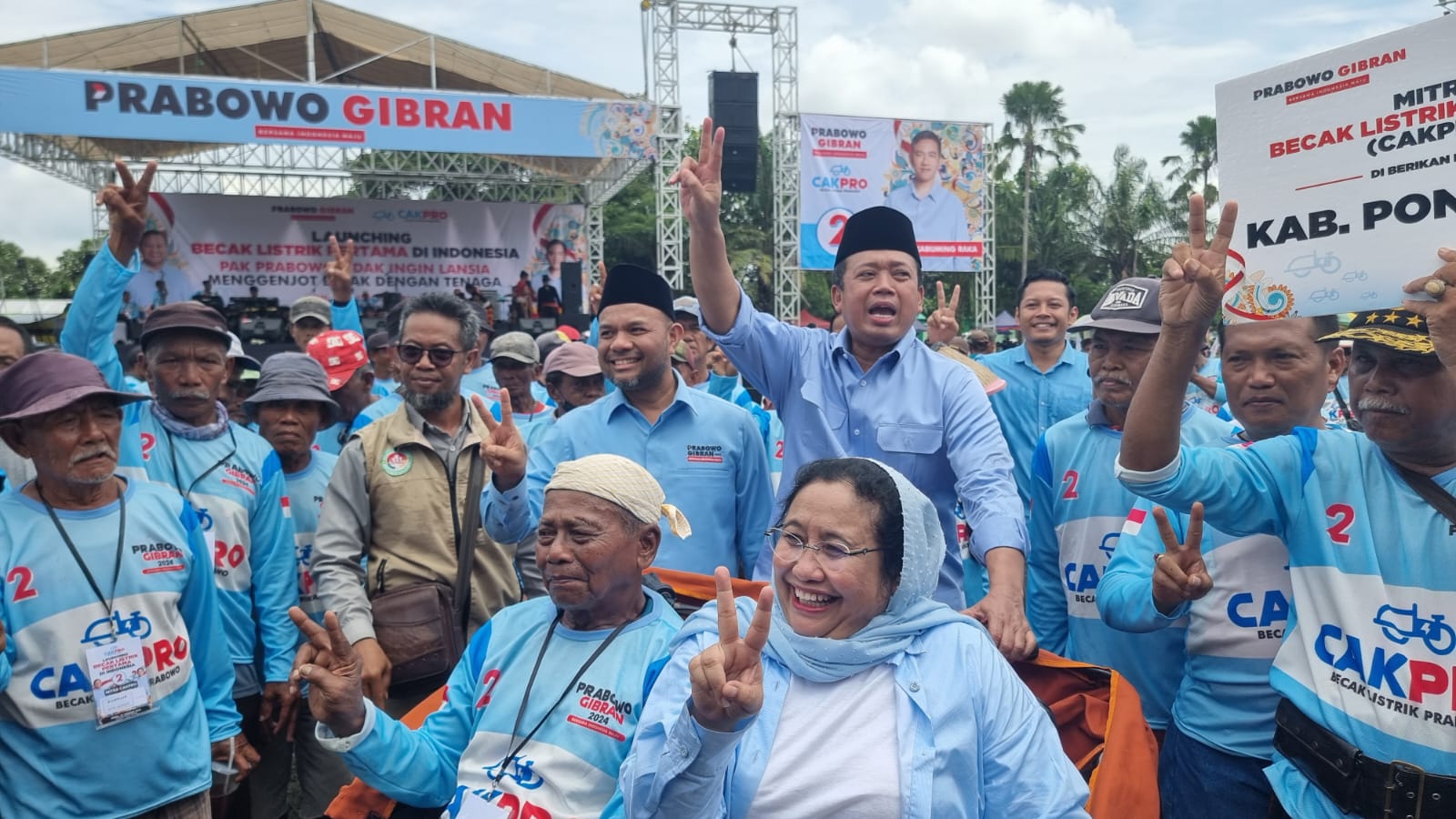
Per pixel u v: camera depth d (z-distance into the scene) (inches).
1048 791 87.0
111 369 153.6
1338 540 96.7
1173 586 104.9
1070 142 1876.2
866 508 88.3
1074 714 107.8
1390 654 90.7
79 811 116.3
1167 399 100.3
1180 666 132.7
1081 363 232.7
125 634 119.9
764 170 1788.9
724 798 84.1
